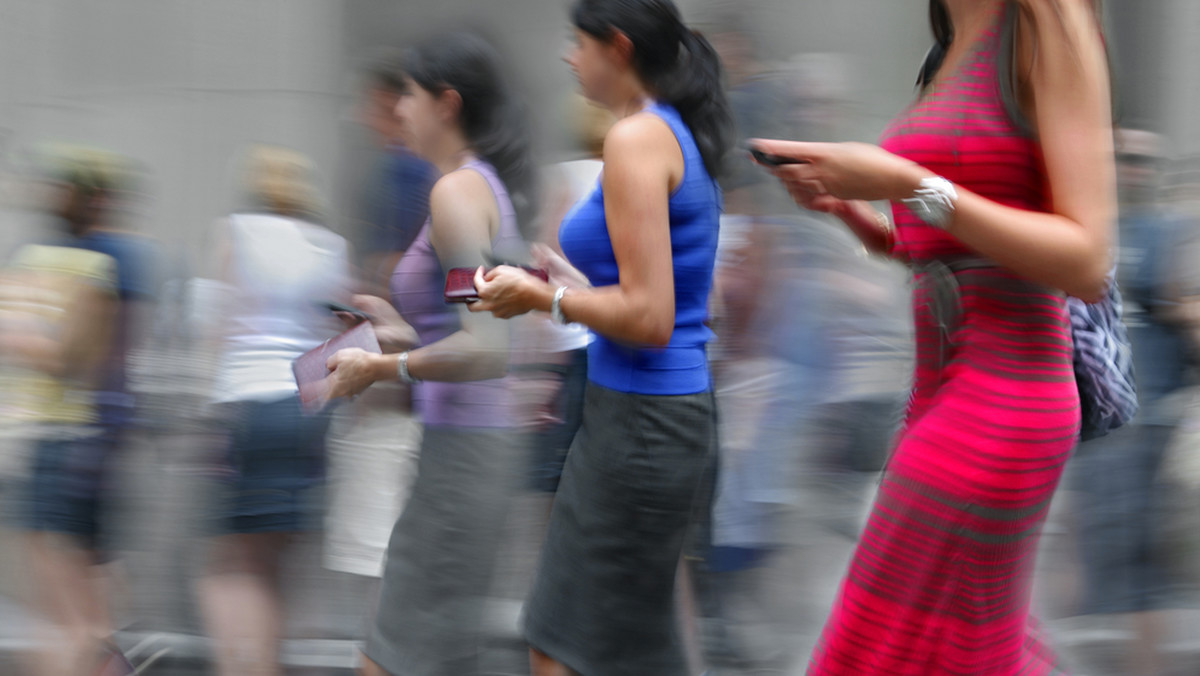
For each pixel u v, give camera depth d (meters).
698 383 5.09
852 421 7.95
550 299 4.87
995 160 3.73
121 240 7.06
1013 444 3.77
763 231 7.66
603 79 5.08
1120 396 4.18
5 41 13.34
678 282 4.99
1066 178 3.57
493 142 5.77
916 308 4.11
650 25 4.92
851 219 4.78
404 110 5.78
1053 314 3.85
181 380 7.34
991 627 4.00
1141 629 7.29
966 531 3.85
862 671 4.05
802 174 3.87
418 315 5.57
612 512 5.05
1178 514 7.20
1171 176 7.20
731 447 7.56
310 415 6.59
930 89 4.02
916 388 4.12
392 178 6.87
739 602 7.48
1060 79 3.56
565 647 5.21
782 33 11.12
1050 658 4.35
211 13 12.96
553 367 7.32
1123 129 7.21
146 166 13.23
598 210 5.00
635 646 5.15
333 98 13.17
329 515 6.57
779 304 7.70
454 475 5.50
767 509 7.51
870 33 11.73
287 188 6.88
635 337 4.79
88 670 7.01
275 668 6.85
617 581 5.10
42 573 6.88
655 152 4.77
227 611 6.72
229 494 6.64
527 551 7.39
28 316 6.76
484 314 5.45
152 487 7.58
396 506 6.38
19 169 8.58
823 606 7.80
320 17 13.09
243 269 6.68
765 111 8.30
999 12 3.76
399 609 5.62
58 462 6.80
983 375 3.82
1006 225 3.58
